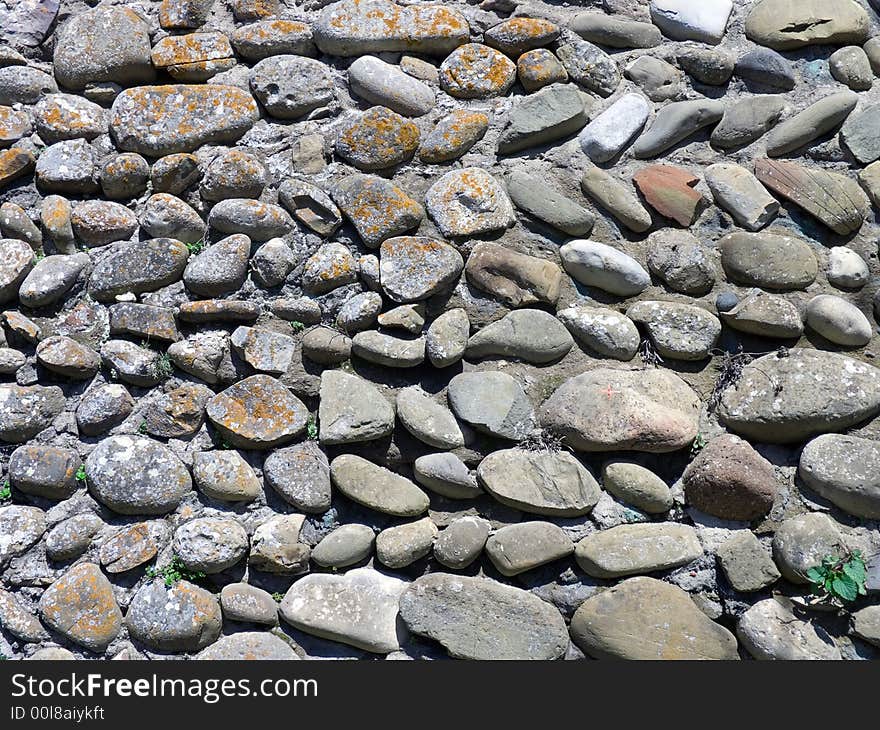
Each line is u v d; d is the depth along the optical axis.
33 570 2.85
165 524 2.89
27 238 3.14
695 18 3.32
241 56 3.35
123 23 3.29
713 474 2.79
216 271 3.05
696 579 2.77
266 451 2.97
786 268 3.01
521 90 3.30
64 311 3.09
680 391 2.93
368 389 2.98
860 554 2.67
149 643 2.78
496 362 3.02
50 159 3.18
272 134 3.24
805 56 3.32
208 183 3.14
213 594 2.84
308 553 2.86
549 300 3.03
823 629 2.70
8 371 3.03
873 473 2.76
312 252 3.11
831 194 3.08
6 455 2.97
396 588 2.85
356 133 3.18
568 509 2.83
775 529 2.80
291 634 2.83
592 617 2.74
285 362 3.01
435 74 3.30
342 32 3.28
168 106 3.21
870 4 3.37
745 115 3.19
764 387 2.89
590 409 2.89
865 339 2.95
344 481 2.89
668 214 3.09
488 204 3.10
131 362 2.97
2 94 3.26
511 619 2.75
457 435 2.93
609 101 3.28
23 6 3.33
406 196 3.11
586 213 3.09
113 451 2.92
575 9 3.39
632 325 3.00
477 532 2.83
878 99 3.24
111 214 3.13
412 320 3.00
